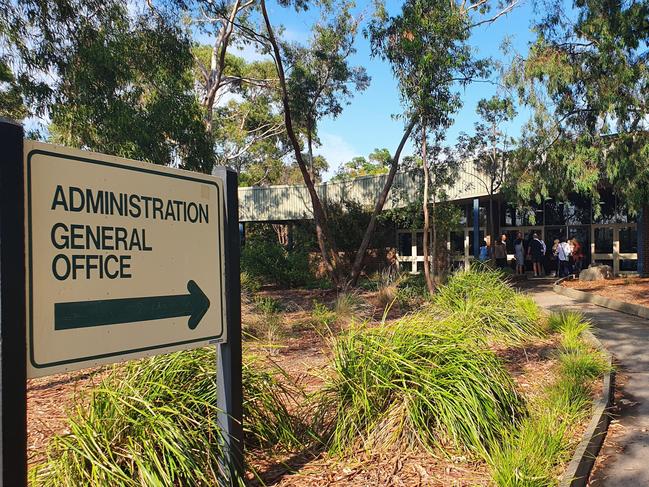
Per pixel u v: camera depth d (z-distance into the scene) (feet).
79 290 8.84
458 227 69.62
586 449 14.29
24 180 8.10
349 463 13.78
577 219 80.74
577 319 31.14
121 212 9.55
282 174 158.10
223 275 11.62
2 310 7.64
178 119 51.16
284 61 67.05
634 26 48.57
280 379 21.17
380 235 84.89
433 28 45.60
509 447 13.42
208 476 11.78
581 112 54.54
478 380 14.88
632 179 52.70
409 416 14.43
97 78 46.91
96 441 11.14
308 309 47.65
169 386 13.00
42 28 45.78
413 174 67.26
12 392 7.73
